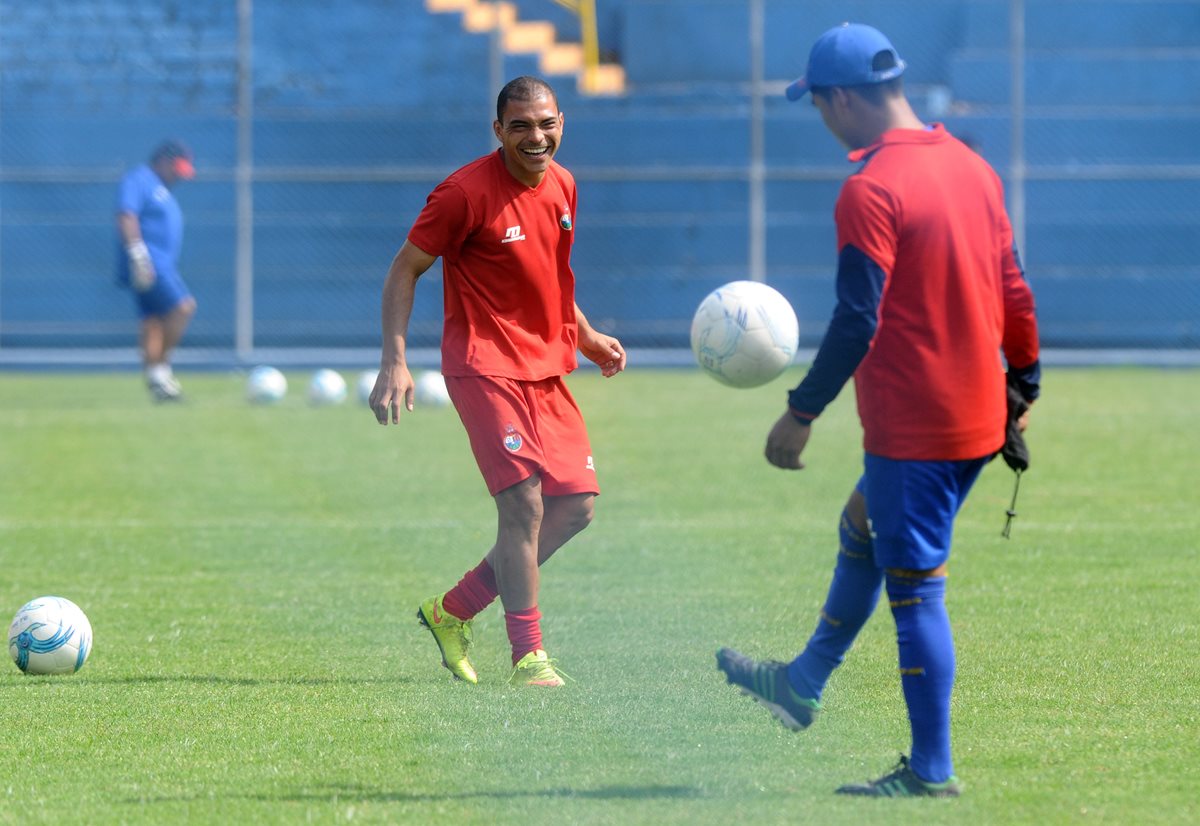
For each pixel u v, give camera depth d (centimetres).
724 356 2220
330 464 5034
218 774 1784
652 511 4112
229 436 5762
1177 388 7419
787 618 2767
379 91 9812
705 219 9394
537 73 9831
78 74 9744
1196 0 9856
